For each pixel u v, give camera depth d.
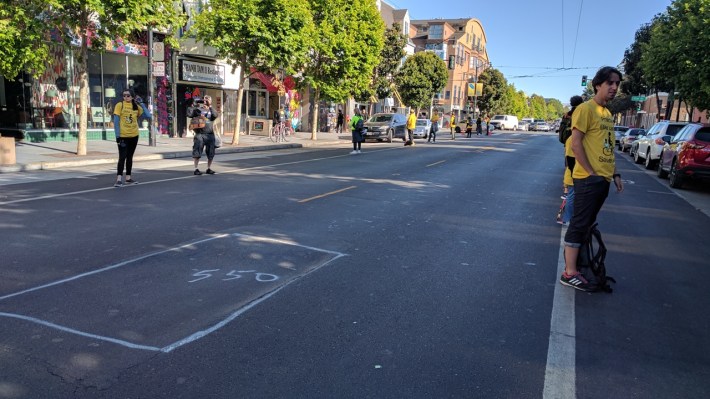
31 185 10.72
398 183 12.21
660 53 20.52
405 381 3.52
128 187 10.66
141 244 6.45
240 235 6.98
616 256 6.87
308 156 18.83
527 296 5.19
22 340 3.90
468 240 7.24
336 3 25.31
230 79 26.81
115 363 3.62
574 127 5.21
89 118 20.53
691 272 6.24
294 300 4.84
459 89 72.38
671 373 3.78
